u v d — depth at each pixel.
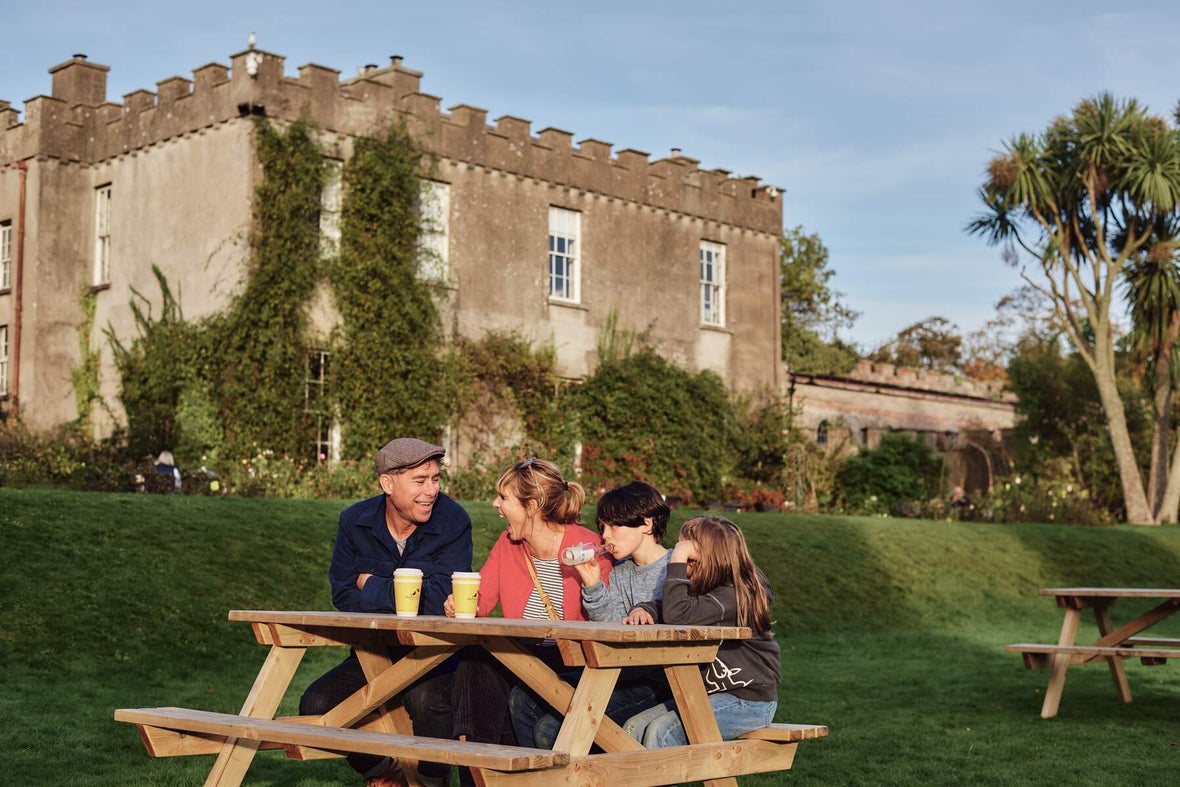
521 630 3.60
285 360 19.06
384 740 3.65
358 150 20.25
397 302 20.22
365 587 4.79
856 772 6.16
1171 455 29.05
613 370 23.45
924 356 53.94
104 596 9.75
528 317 22.59
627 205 24.47
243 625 9.99
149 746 4.22
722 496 24.47
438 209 21.45
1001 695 9.04
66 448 17.95
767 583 4.32
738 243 26.56
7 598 9.28
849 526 17.56
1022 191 25.14
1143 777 6.15
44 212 21.34
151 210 20.59
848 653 11.68
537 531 4.92
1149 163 24.56
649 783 3.71
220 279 19.28
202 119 19.81
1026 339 47.66
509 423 22.09
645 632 3.52
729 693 4.23
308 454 19.31
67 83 22.06
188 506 12.23
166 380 19.25
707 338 25.73
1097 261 25.92
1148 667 10.93
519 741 4.25
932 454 27.28
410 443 4.78
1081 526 21.50
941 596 15.60
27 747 6.16
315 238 19.70
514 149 22.56
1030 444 28.91
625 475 22.97
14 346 21.39
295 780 5.75
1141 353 26.34
